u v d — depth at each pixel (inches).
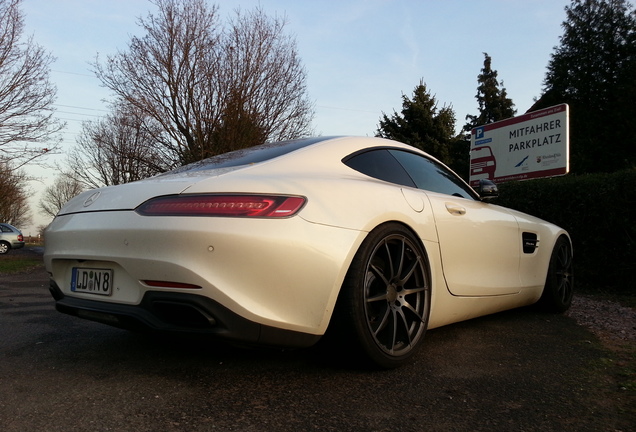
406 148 124.8
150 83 646.5
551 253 155.7
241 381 87.3
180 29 633.6
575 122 882.8
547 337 123.5
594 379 90.9
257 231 77.9
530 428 70.1
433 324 108.2
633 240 198.2
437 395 82.1
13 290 243.4
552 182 226.2
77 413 72.8
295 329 81.0
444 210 113.5
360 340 87.5
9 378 88.7
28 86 546.9
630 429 69.9
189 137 658.2
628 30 909.2
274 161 97.2
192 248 76.8
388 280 94.8
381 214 93.2
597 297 195.9
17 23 535.5
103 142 861.2
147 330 83.0
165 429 67.9
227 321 76.5
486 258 125.0
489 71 1610.5
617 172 207.8
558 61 946.7
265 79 655.8
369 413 74.4
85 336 121.0
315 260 81.6
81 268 93.5
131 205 86.4
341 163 104.0
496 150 304.0
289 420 71.4
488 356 105.5
